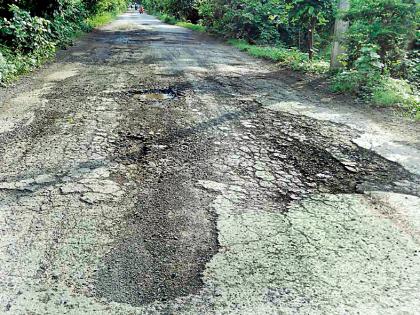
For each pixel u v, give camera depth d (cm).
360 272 253
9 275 248
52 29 1341
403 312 222
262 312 222
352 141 478
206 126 519
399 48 809
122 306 225
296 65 979
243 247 276
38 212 314
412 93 718
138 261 262
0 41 970
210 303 228
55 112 565
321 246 279
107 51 1221
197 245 278
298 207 329
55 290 236
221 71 917
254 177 380
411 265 260
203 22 2391
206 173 387
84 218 308
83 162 404
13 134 478
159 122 530
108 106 599
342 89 729
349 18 807
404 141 481
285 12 1278
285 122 545
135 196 342
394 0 734
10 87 711
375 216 317
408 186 368
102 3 2870
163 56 1135
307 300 230
